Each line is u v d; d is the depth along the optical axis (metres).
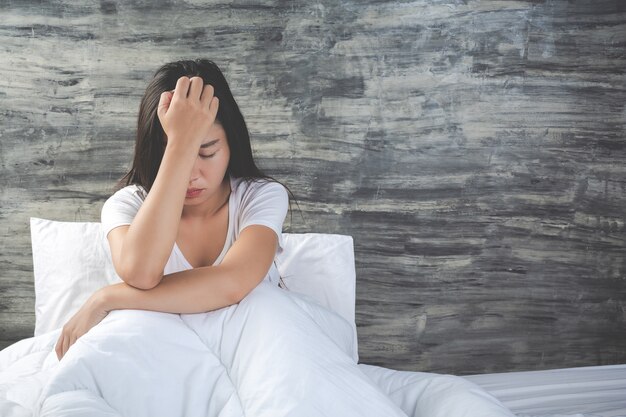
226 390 1.21
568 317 2.38
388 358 2.35
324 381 1.17
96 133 2.19
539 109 2.29
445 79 2.25
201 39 2.18
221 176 1.49
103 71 2.17
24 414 1.15
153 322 1.28
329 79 2.22
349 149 2.25
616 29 2.27
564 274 2.36
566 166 2.32
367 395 1.18
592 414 1.66
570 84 2.29
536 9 2.25
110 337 1.23
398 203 2.29
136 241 1.33
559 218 2.34
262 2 2.18
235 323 1.29
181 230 1.57
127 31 2.16
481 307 2.35
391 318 2.33
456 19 2.23
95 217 2.22
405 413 1.30
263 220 1.49
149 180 1.52
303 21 2.20
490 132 2.29
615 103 2.30
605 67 2.29
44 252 1.93
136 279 1.33
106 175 2.21
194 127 1.37
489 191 2.31
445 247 2.32
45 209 2.21
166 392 1.20
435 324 2.35
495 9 2.24
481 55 2.25
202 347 1.27
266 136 2.23
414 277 2.32
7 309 2.24
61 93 2.17
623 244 2.35
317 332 1.29
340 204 2.27
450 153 2.28
